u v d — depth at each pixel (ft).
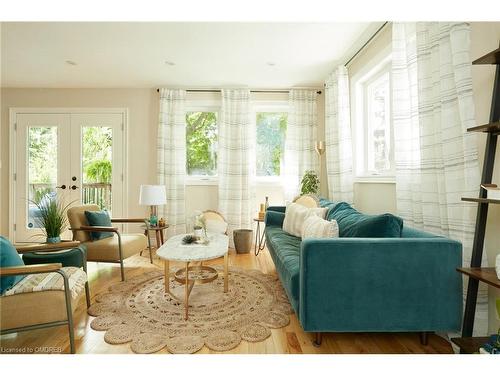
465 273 4.68
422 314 5.02
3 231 14.16
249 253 12.69
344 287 5.00
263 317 6.46
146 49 9.93
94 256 8.95
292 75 12.42
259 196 14.44
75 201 14.11
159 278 9.16
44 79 12.95
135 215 14.17
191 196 14.32
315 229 6.95
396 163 7.17
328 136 11.91
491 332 5.20
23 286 5.03
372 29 8.55
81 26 8.42
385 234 5.49
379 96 9.91
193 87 13.99
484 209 4.84
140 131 14.20
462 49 5.23
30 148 14.17
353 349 5.24
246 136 13.78
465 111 5.20
